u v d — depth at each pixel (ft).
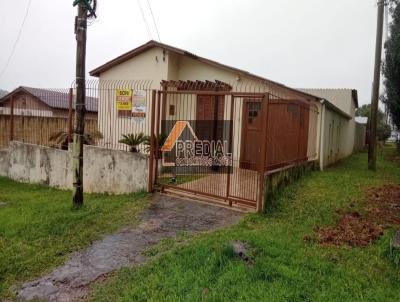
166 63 38.60
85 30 21.91
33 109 43.86
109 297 12.72
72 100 32.19
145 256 15.93
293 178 30.04
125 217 21.01
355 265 14.85
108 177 28.71
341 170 42.70
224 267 14.03
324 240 17.43
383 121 121.60
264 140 21.57
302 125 33.86
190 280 13.12
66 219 20.48
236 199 22.72
